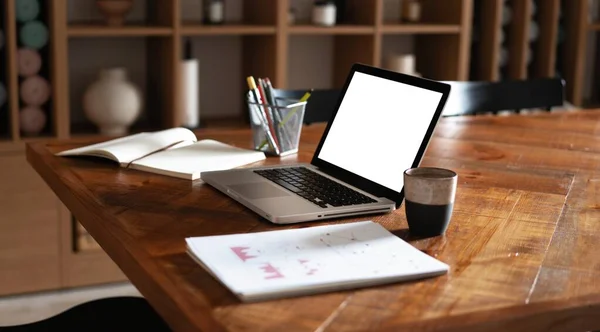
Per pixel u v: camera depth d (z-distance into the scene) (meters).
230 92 3.74
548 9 4.00
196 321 0.99
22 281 3.14
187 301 1.05
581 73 4.10
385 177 1.55
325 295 1.08
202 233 1.34
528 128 2.39
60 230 3.16
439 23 3.83
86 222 1.48
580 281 1.16
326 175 1.70
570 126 2.45
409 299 1.08
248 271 1.12
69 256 3.20
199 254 1.18
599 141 2.23
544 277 1.17
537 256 1.26
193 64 3.36
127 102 3.23
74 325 1.60
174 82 3.25
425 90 1.55
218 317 1.00
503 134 2.29
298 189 1.58
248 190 1.57
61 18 3.03
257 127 1.94
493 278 1.16
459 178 1.77
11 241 3.10
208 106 3.71
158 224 1.39
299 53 3.83
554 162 1.96
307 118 2.48
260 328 0.97
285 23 3.35
